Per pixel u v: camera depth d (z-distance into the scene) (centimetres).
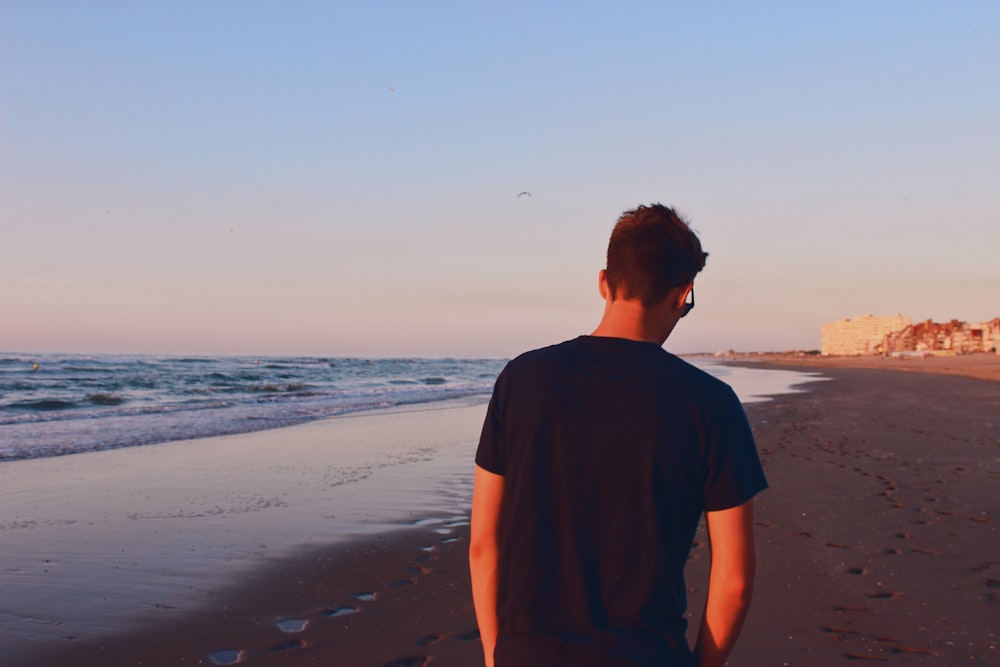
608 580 127
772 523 532
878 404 1703
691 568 436
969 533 496
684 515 128
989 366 5231
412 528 556
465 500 664
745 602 129
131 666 306
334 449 1013
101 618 364
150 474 800
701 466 128
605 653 123
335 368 5019
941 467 760
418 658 309
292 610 373
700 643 132
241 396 2250
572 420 131
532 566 130
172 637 338
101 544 508
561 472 131
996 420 1262
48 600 392
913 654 304
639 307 141
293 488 721
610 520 128
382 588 408
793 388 2684
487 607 138
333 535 534
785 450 912
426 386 3167
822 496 623
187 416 1510
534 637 127
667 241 139
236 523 572
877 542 477
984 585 388
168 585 416
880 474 725
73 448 1010
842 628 332
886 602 364
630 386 130
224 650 322
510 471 136
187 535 533
